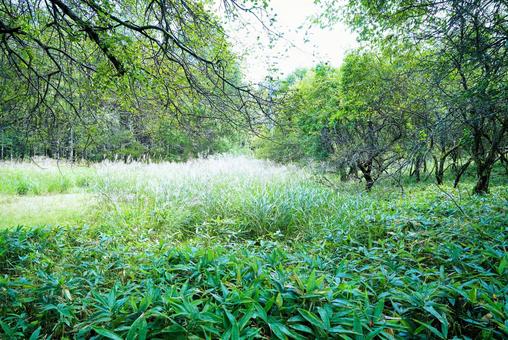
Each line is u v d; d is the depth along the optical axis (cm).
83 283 253
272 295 184
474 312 175
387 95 665
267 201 553
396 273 227
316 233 440
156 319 159
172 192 682
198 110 436
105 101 466
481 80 382
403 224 371
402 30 513
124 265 289
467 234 297
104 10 323
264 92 415
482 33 368
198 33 400
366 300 170
